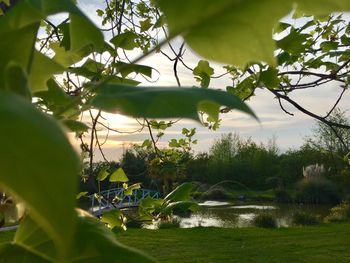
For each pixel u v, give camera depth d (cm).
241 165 3731
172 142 562
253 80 350
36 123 26
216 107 67
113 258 63
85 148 358
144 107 51
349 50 386
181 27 48
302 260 1405
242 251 1517
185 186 316
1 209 70
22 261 65
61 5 56
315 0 40
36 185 25
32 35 52
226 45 48
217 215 2680
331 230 1914
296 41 257
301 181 3572
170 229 1862
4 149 25
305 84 378
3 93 28
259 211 2970
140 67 168
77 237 63
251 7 45
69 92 206
